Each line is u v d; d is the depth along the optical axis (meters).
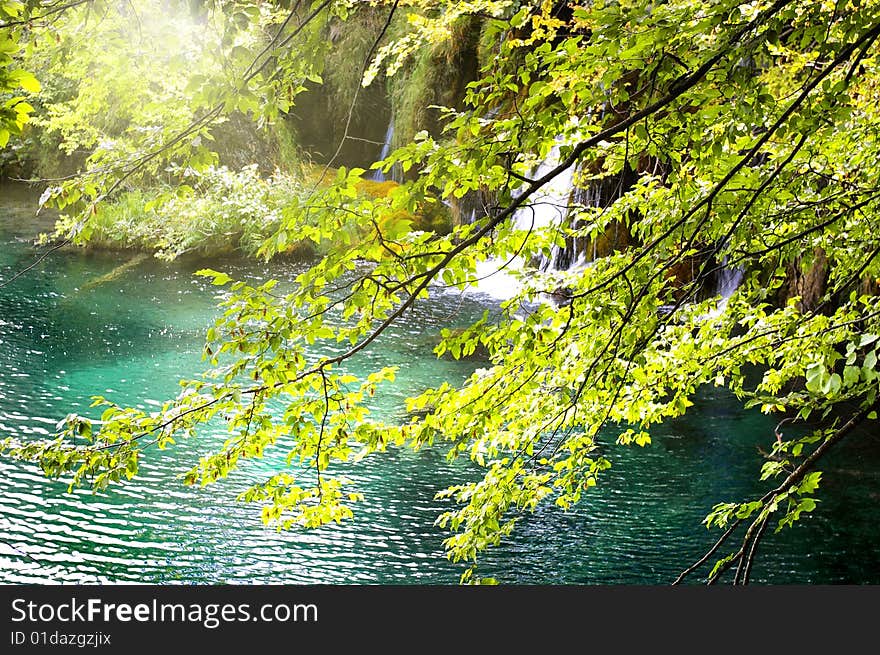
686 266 11.20
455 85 20.44
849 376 3.16
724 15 3.14
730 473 9.69
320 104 23.61
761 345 4.98
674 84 3.28
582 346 4.45
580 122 3.59
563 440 4.72
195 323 14.72
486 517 4.46
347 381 3.78
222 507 8.83
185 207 17.03
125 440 3.64
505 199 3.31
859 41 3.25
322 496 4.06
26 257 17.98
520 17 3.58
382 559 8.00
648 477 9.61
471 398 4.27
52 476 3.59
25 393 11.30
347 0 3.64
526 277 4.41
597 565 7.92
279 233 3.26
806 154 4.76
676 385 5.09
